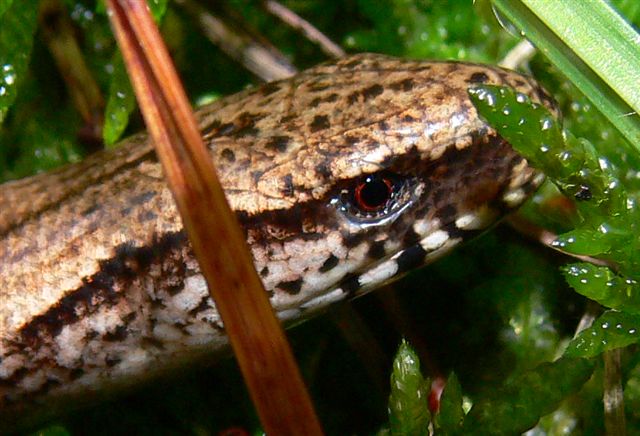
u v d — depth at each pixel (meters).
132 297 0.07
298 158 0.07
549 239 0.07
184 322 0.07
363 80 0.07
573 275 0.06
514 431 0.07
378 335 0.07
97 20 0.08
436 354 0.07
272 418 0.06
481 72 0.07
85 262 0.07
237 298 0.06
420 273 0.08
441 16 0.08
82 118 0.08
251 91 0.07
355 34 0.08
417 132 0.07
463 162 0.07
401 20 0.08
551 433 0.07
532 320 0.07
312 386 0.07
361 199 0.07
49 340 0.07
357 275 0.07
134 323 0.07
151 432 0.08
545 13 0.06
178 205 0.06
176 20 0.08
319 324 0.08
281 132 0.07
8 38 0.08
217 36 0.08
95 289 0.07
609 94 0.06
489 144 0.07
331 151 0.07
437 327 0.07
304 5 0.08
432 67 0.07
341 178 0.07
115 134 0.08
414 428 0.07
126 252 0.07
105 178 0.07
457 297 0.08
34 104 0.08
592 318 0.07
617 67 0.06
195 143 0.06
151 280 0.07
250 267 0.06
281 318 0.07
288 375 0.06
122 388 0.07
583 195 0.06
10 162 0.08
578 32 0.06
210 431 0.08
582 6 0.06
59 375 0.07
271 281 0.07
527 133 0.06
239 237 0.06
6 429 0.07
